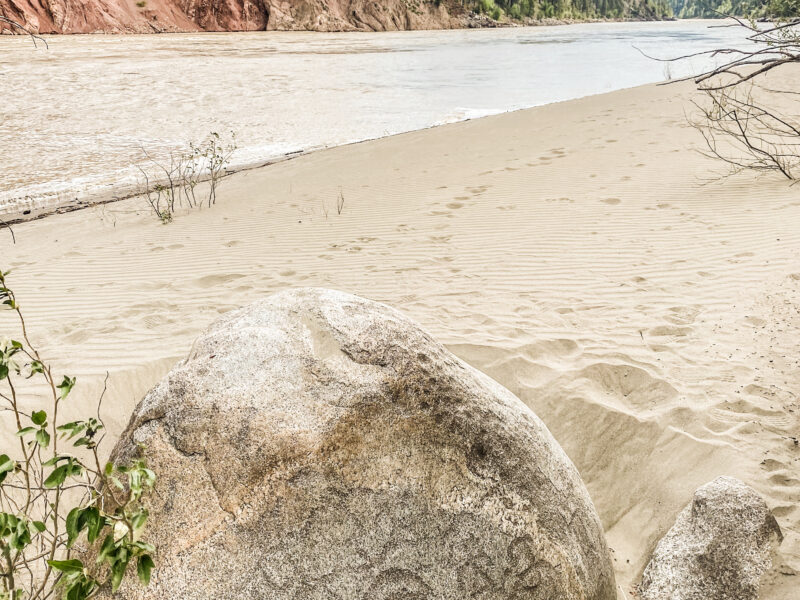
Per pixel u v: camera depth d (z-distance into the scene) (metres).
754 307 4.99
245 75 26.16
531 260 6.39
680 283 5.59
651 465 3.65
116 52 35.84
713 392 4.00
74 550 1.97
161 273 6.59
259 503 1.74
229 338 2.08
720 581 2.62
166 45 42.31
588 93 21.80
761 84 15.23
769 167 8.12
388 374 1.97
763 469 3.31
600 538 2.23
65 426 1.58
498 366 4.51
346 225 7.89
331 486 1.77
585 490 2.32
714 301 5.19
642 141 10.80
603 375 4.33
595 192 8.34
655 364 4.37
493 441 2.00
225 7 63.62
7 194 10.38
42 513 3.34
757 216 6.90
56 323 5.42
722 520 2.74
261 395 1.88
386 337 2.09
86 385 4.38
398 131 15.55
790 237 6.21
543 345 4.72
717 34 65.38
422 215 8.05
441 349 2.26
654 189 8.26
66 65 28.45
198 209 9.13
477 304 5.50
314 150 13.49
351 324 2.12
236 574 1.68
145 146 13.85
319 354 2.02
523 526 1.89
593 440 3.92
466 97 21.02
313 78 25.67
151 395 1.99
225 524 1.72
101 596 1.70
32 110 17.66
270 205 9.01
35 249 7.62
